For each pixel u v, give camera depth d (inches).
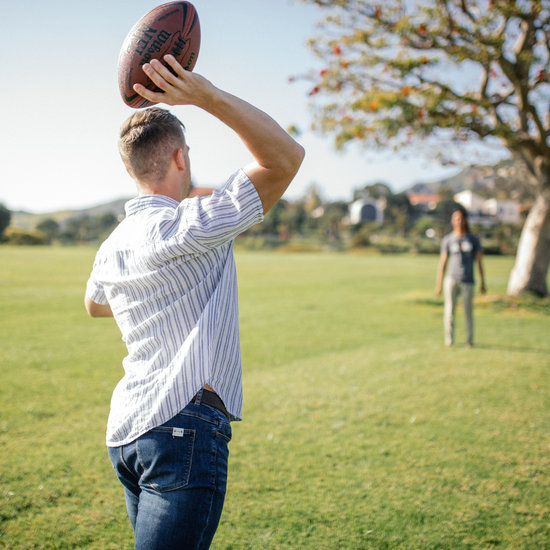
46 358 265.3
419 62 384.2
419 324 393.7
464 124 397.4
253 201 58.9
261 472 136.5
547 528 110.6
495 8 385.1
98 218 3373.5
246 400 199.5
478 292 592.7
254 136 56.7
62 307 456.4
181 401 57.1
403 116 405.1
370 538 106.0
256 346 304.0
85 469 137.2
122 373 237.9
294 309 468.8
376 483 130.7
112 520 112.7
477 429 168.7
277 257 1632.6
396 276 875.4
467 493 125.8
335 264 1237.7
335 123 441.4
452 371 246.4
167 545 54.0
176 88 55.0
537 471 138.0
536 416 181.8
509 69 408.8
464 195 3865.7
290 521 112.3
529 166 494.9
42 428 166.1
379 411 186.9
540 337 343.0
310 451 150.6
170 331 59.1
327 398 202.4
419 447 153.9
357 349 298.8
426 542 104.8
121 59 64.1
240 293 596.4
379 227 3287.4
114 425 60.4
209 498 56.6
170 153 65.2
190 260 59.4
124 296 61.9
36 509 116.2
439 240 2765.7
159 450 56.2
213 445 58.1
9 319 389.4
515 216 3708.2
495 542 105.2
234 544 103.3
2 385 213.2
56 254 1469.0
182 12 64.2
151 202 64.2
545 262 506.6
